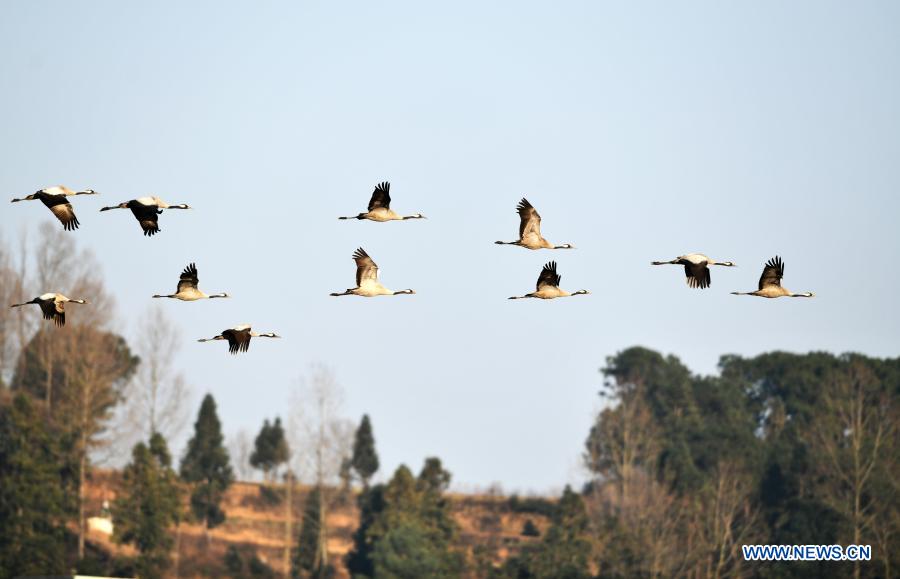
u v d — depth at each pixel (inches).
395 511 4018.2
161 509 3693.4
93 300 4298.7
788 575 3649.1
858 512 3826.3
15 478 3614.7
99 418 4028.1
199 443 4409.5
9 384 4192.9
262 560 4151.1
